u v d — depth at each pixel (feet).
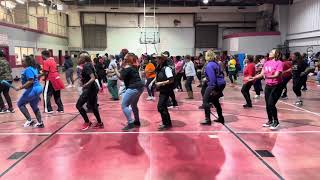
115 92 37.83
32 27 79.15
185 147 18.71
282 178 14.20
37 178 14.28
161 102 23.07
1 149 18.53
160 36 105.50
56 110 30.99
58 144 19.45
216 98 24.32
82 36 102.58
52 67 28.84
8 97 29.86
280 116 27.99
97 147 18.79
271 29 94.84
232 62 56.80
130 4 94.73
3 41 59.52
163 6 95.66
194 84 58.90
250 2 89.30
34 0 73.46
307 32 79.00
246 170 15.14
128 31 103.96
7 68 29.45
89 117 27.48
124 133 22.02
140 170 15.11
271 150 18.19
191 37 105.60
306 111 30.50
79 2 92.17
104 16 102.53
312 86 54.65
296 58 33.96
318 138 20.75
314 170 15.16
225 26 105.29
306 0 79.15
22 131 22.75
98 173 14.78
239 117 27.48
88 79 22.65
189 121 25.82
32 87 23.27
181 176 14.37
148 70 37.04
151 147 18.75
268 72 22.52
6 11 66.23
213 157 16.96
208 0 88.74
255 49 91.20
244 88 32.37
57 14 92.84
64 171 15.07
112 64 37.32
